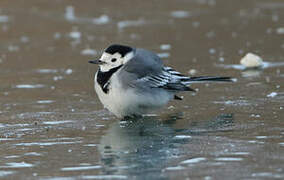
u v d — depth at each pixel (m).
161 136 10.84
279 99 13.40
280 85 14.80
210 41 20.70
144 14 25.55
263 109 12.58
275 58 17.98
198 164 8.95
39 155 9.83
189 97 14.08
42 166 9.18
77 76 16.81
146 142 10.44
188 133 10.96
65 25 23.70
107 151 9.92
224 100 13.59
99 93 12.34
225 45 20.03
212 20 24.09
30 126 11.94
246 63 17.12
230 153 9.48
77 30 22.94
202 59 18.20
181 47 19.94
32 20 24.23
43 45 20.88
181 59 18.25
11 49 20.41
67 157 9.65
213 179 8.23
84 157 9.61
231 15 24.94
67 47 20.53
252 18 24.19
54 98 14.41
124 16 25.17
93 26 23.56
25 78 16.62
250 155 9.32
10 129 11.72
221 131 10.98
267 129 10.98
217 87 14.97
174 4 27.45
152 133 11.10
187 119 12.12
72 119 12.47
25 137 11.09
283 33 21.39
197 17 24.78
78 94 14.81
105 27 23.36
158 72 12.53
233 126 11.31
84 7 26.47
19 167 9.16
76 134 11.23
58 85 15.81
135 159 9.37
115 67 12.28
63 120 12.39
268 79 15.53
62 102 14.01
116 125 11.92
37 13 25.27
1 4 26.34
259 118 11.86
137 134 11.09
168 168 8.80
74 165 9.17
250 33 21.64
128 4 27.36
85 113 12.98
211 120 11.89
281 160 9.01
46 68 17.80
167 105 13.43
